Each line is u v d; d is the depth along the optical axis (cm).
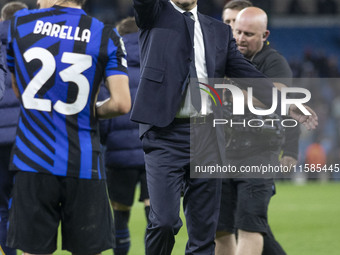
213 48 1480
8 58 1291
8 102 1719
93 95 1266
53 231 1250
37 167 1229
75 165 1240
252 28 1748
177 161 1427
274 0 10319
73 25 1265
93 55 1256
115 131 2052
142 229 3114
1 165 1720
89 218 1252
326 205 4534
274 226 3362
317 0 10244
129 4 9206
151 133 1435
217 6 8375
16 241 1230
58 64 1243
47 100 1242
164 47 1429
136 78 2047
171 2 1489
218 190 1463
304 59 9225
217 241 1772
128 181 2098
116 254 2136
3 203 1734
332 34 10119
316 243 2753
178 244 2616
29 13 1288
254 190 1700
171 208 1402
